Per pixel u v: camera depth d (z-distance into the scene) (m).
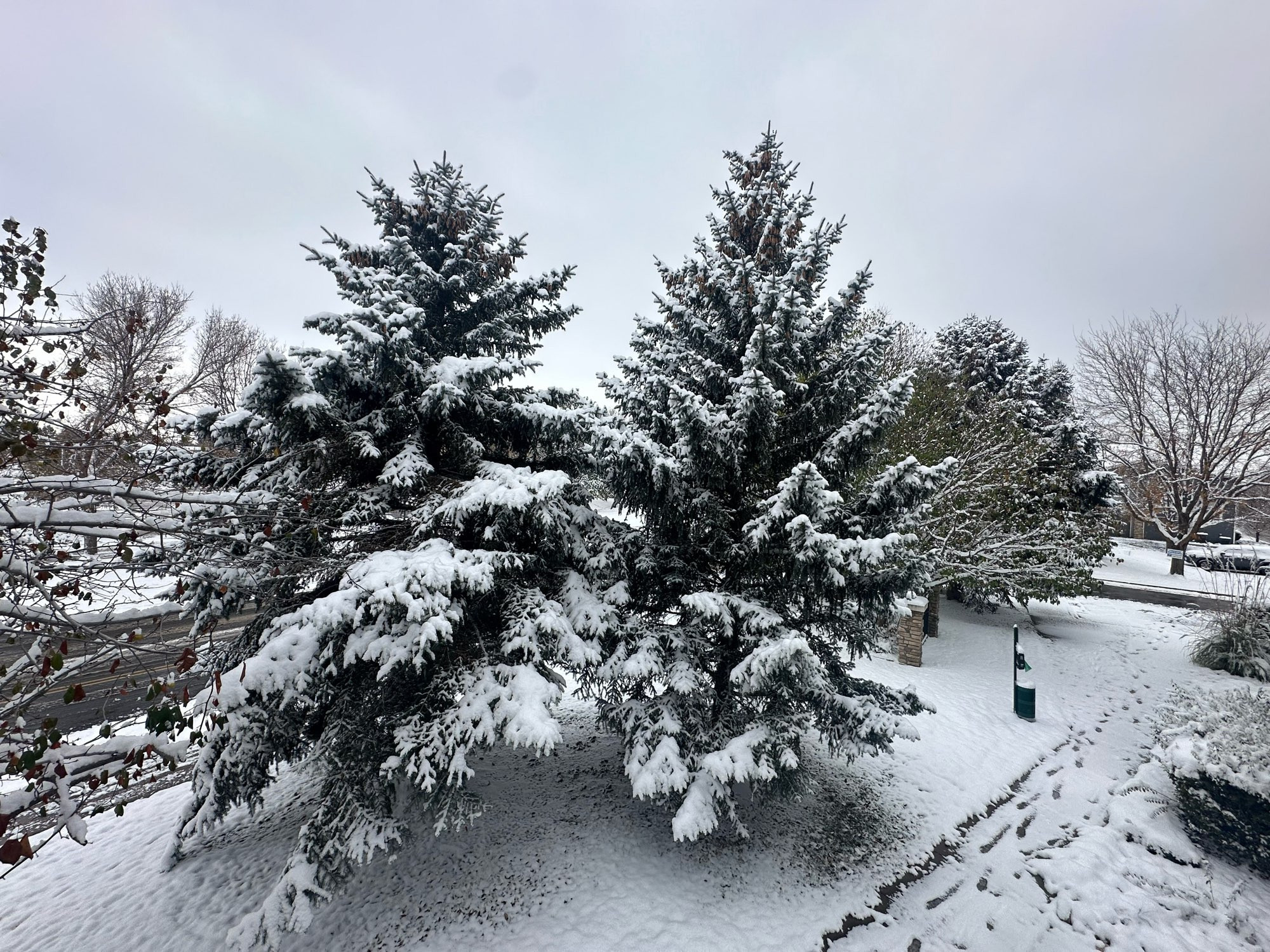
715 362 7.55
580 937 5.23
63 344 4.02
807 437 7.07
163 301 18.28
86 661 3.68
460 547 6.39
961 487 13.43
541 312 7.69
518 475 5.78
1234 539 35.31
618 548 7.14
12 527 3.38
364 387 6.30
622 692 7.06
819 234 7.09
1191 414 27.00
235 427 6.09
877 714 6.21
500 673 5.54
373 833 5.13
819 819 7.18
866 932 5.43
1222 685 11.53
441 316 7.27
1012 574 14.20
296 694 4.67
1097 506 19.16
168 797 7.65
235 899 5.77
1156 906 5.61
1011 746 9.24
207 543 4.43
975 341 23.53
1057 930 5.44
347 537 5.91
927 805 7.54
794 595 7.04
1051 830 7.03
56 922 5.55
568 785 7.82
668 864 6.25
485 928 5.37
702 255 7.81
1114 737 9.54
